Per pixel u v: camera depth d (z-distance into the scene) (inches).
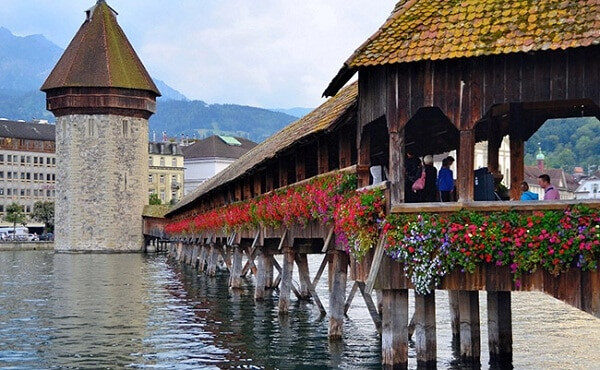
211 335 887.7
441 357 725.3
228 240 1473.9
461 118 513.3
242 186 1323.8
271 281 1414.9
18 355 781.3
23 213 4845.0
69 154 3523.6
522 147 678.5
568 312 1088.8
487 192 604.1
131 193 3565.5
